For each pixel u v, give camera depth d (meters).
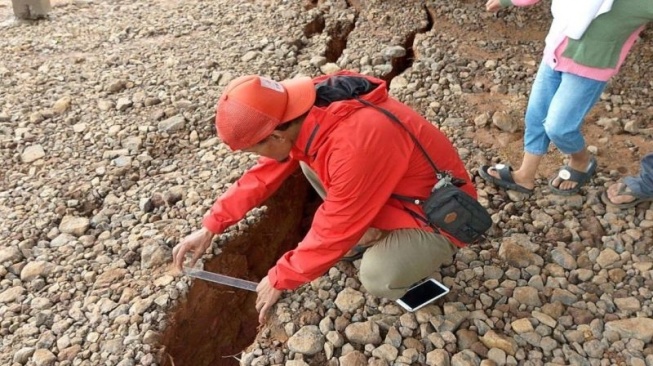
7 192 2.96
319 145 1.91
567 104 2.46
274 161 2.23
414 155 2.03
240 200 2.29
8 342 2.29
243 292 2.69
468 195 2.06
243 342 2.61
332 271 2.51
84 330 2.31
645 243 2.62
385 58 3.85
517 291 2.42
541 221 2.74
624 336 2.26
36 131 3.37
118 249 2.64
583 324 2.31
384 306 2.36
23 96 3.65
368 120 1.91
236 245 2.70
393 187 1.96
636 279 2.48
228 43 4.10
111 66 3.93
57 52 4.13
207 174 3.03
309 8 4.52
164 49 4.09
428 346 2.22
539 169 3.04
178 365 2.38
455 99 3.52
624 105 3.46
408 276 2.18
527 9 4.31
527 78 3.68
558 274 2.51
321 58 3.88
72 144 3.27
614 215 2.76
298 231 3.13
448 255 2.22
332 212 1.93
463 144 3.19
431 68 3.76
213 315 2.54
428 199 2.06
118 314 2.36
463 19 4.24
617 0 2.21
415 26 4.19
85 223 2.77
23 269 2.56
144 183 3.01
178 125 3.34
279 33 4.17
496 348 2.21
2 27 4.50
